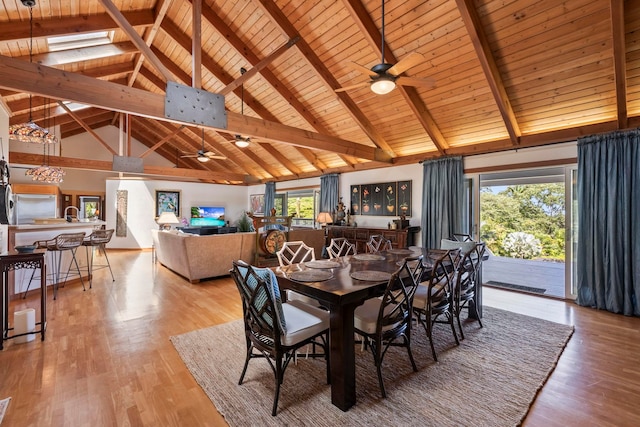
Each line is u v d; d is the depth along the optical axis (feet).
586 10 9.79
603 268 12.37
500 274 18.17
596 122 12.92
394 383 7.13
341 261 9.74
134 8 12.64
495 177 16.58
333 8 12.45
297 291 6.99
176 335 9.71
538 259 15.51
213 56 17.40
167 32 15.20
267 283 6.17
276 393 6.09
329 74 15.46
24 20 10.19
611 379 7.34
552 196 14.96
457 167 17.19
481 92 13.96
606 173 12.27
